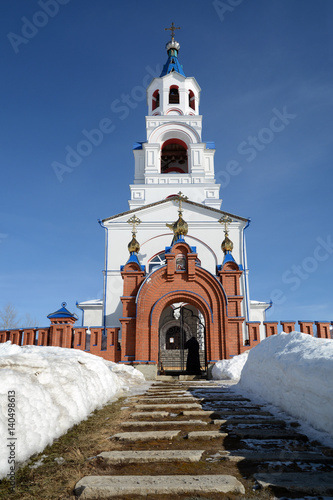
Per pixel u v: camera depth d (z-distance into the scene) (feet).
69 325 47.34
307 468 12.94
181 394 27.22
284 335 24.34
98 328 47.42
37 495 11.16
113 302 66.03
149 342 46.14
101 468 13.08
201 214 71.61
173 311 71.26
